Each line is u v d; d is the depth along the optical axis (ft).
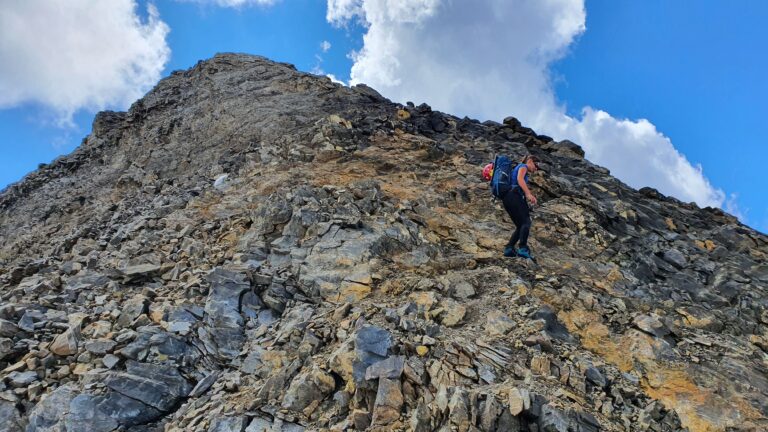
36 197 73.77
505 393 19.83
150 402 24.45
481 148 60.95
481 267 33.45
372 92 82.43
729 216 59.82
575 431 18.56
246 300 31.14
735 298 37.01
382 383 20.88
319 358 24.29
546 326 26.43
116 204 59.67
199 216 44.70
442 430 18.79
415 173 50.72
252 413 21.95
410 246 35.81
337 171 50.55
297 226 37.01
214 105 79.97
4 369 26.22
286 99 77.05
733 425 21.81
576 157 67.82
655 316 29.09
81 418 23.12
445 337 23.93
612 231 45.52
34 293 34.04
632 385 23.65
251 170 54.34
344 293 30.86
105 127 89.71
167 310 29.96
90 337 28.04
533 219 42.86
